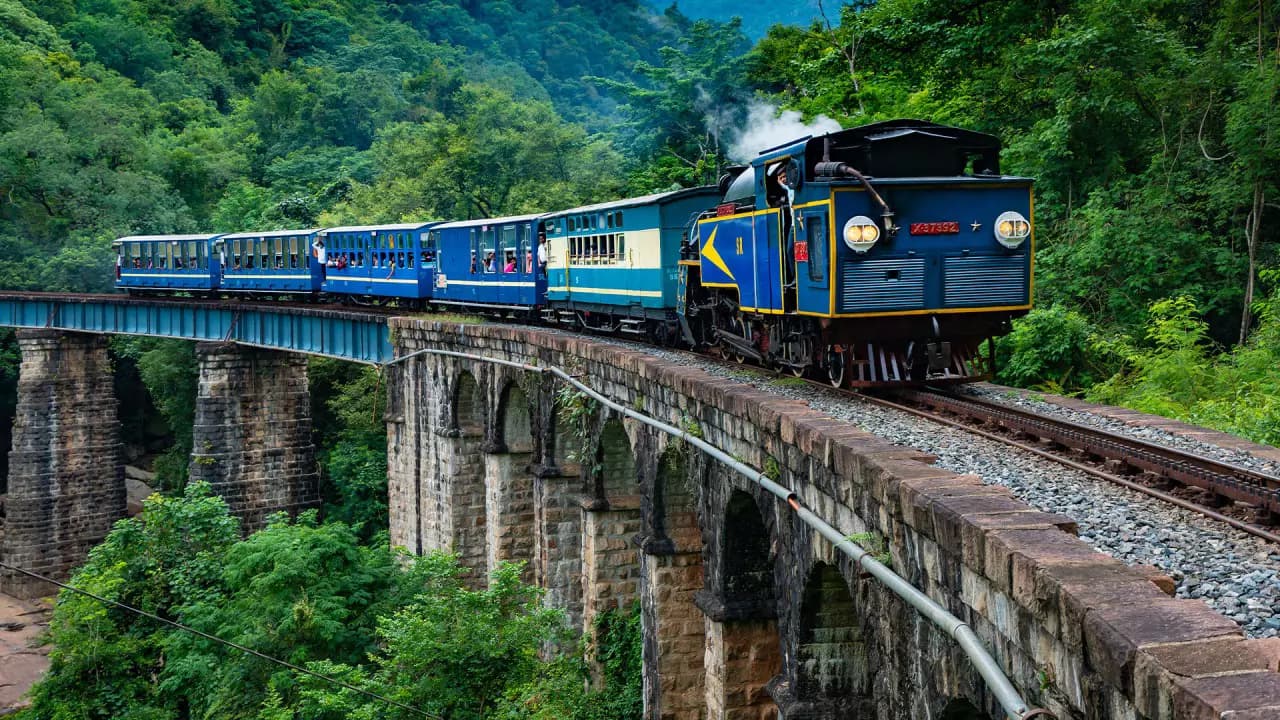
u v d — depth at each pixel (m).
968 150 17.25
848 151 16.88
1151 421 14.91
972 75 33.66
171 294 58.69
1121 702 6.19
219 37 127.38
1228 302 25.23
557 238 33.38
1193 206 26.64
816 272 16.86
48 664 43.75
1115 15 28.02
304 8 140.88
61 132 78.62
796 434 12.73
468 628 22.77
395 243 42.59
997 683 7.52
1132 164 28.69
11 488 55.62
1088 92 28.62
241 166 94.94
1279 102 25.03
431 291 41.69
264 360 50.81
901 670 10.05
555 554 27.36
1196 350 22.25
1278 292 22.97
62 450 56.31
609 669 24.30
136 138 85.69
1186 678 5.59
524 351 28.41
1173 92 27.42
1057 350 23.80
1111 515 9.91
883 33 36.56
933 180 16.41
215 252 53.78
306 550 29.30
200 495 35.94
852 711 13.38
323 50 130.62
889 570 9.91
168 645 29.17
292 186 89.88
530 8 163.62
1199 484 10.73
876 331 16.78
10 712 33.88
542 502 27.19
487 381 31.33
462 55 137.75
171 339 59.72
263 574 29.38
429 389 36.16
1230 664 5.73
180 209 81.56
